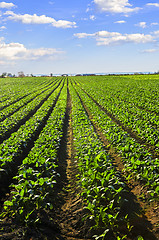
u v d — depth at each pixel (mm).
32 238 5246
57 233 5789
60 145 13242
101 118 17609
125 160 9219
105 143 12961
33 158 9352
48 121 17312
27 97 32344
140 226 5746
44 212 6383
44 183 7492
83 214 6324
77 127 15375
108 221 5715
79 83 60062
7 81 73000
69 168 10102
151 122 15430
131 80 59531
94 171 7945
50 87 50750
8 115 21594
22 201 6348
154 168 7824
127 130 15125
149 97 26609
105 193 6953
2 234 5180
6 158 9070
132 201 6883
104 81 60812
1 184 8141
